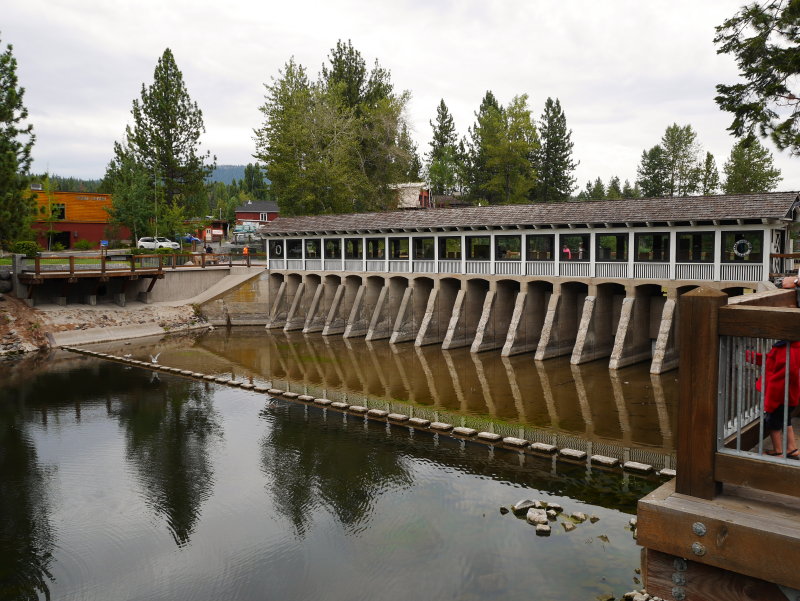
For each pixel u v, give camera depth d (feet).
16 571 48.83
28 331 144.25
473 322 149.69
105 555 50.93
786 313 15.62
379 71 251.80
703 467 17.20
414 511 56.44
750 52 79.25
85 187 476.13
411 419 83.46
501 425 82.38
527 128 249.34
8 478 67.10
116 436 80.59
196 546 51.98
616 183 406.21
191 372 117.50
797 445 20.44
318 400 95.66
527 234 133.90
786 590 15.39
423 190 272.10
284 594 44.70
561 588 43.34
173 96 230.07
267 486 63.46
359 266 169.07
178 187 238.89
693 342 17.19
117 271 161.27
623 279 119.96
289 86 217.77
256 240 281.74
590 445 73.10
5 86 127.34
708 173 254.06
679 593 17.24
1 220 125.80
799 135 74.23
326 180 211.41
